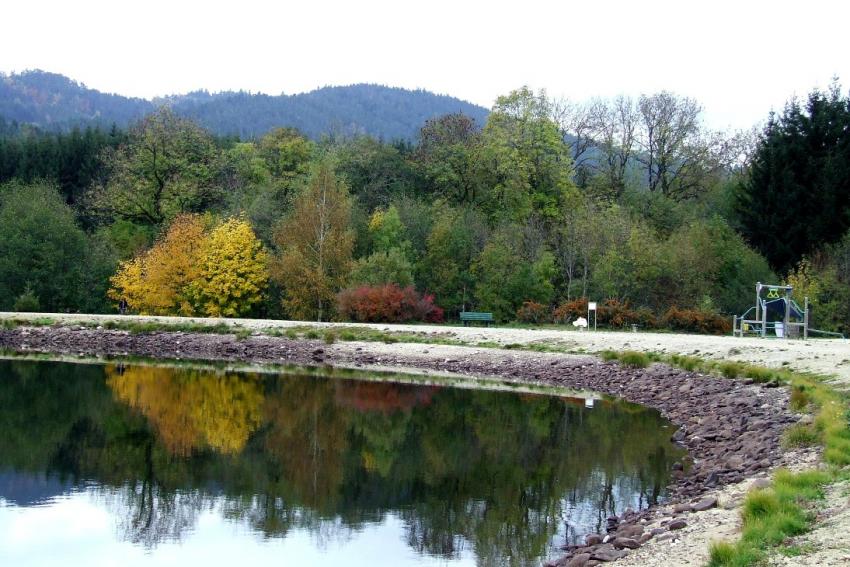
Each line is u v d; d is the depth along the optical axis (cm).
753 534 929
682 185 6825
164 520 1512
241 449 2108
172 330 4650
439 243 5294
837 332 3869
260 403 2791
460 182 6644
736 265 4753
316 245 5222
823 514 977
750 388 2238
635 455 1892
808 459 1323
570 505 1509
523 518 1457
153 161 6756
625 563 978
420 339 4122
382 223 5609
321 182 5384
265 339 4356
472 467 1859
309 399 2866
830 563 817
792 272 4484
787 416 1770
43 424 2423
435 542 1352
